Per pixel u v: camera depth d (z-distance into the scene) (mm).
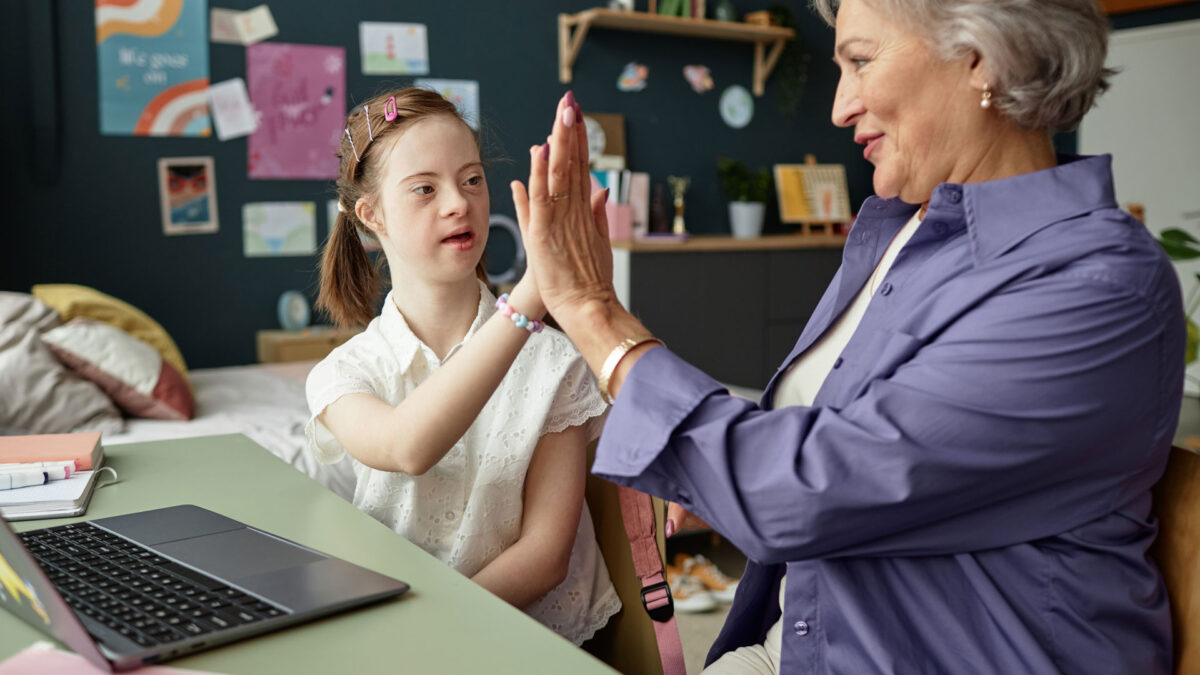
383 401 1189
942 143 941
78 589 893
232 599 871
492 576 1188
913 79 917
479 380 1066
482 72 4793
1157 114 5578
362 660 781
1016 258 885
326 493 1286
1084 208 892
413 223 1214
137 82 4082
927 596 921
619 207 4879
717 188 5445
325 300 1442
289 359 4191
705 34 5238
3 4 3816
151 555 991
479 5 4750
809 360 1208
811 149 5695
